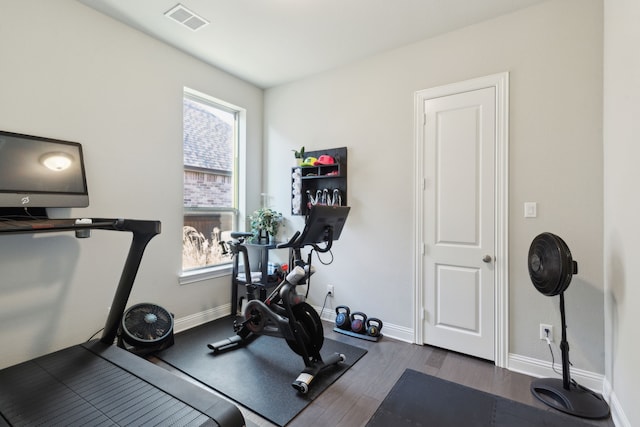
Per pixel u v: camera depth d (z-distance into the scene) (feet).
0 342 6.90
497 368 8.20
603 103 7.18
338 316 10.69
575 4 7.49
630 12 5.58
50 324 7.63
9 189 6.61
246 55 10.61
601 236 7.19
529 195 7.97
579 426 6.04
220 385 7.27
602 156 7.20
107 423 4.81
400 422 6.10
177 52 10.24
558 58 7.66
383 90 10.34
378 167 10.43
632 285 5.50
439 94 9.27
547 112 7.78
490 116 8.51
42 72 7.40
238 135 12.86
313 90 12.06
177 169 10.30
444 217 9.20
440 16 8.40
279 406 6.52
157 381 5.96
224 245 11.39
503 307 8.25
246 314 8.93
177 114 10.27
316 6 8.02
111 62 8.64
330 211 7.78
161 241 9.88
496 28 8.43
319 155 11.71
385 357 8.76
